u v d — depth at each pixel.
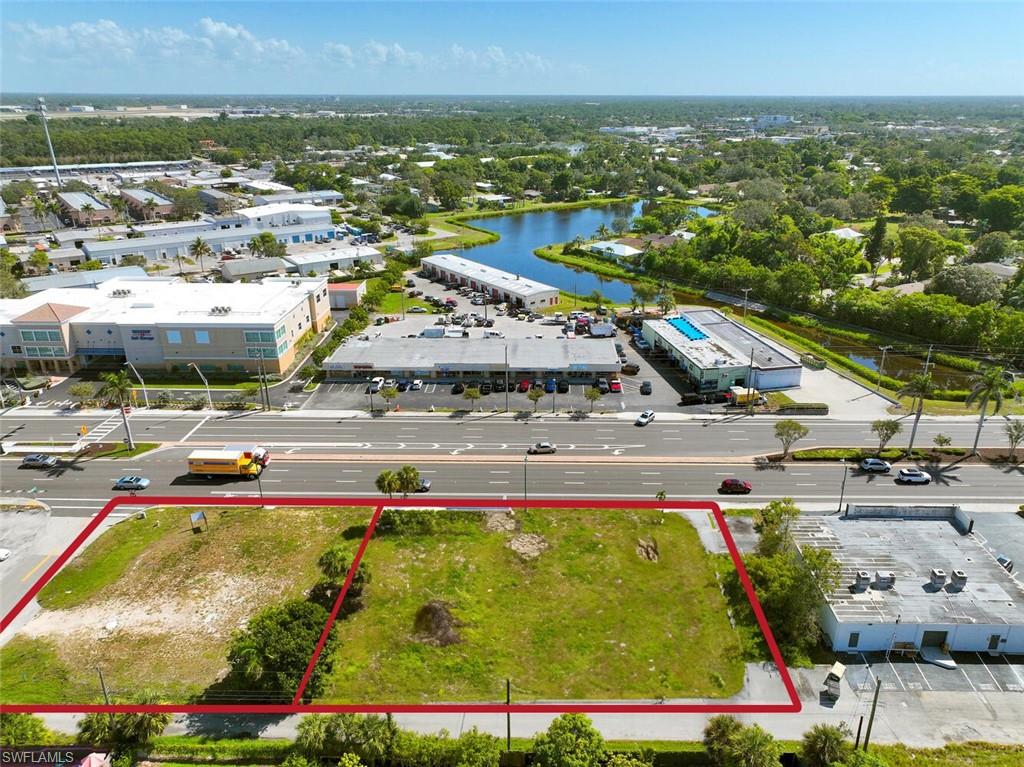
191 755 45.59
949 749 45.34
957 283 137.12
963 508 72.56
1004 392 84.69
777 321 144.75
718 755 43.06
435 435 90.56
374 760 43.84
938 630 52.97
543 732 47.06
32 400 101.50
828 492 76.25
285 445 88.12
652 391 104.00
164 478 80.62
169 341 110.50
